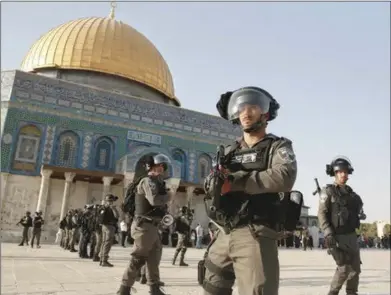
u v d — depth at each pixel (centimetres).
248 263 220
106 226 952
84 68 2914
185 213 1065
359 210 495
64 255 1275
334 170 500
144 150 2517
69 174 2283
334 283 479
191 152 2855
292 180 220
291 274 911
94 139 2542
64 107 2495
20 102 2373
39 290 546
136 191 484
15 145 2317
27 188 2291
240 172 232
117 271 831
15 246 1728
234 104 256
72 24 3175
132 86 3094
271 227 226
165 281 700
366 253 2273
